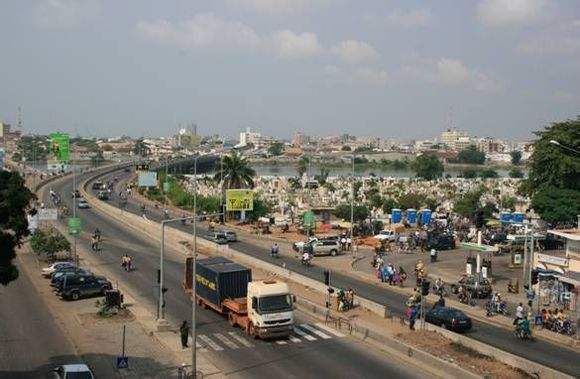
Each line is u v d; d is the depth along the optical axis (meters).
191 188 174.00
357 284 66.69
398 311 53.66
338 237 92.69
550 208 85.62
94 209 136.38
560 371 37.50
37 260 78.19
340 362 39.69
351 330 47.34
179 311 54.00
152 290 62.84
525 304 57.41
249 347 43.09
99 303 53.78
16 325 48.38
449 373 37.19
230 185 129.50
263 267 73.81
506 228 104.38
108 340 44.41
